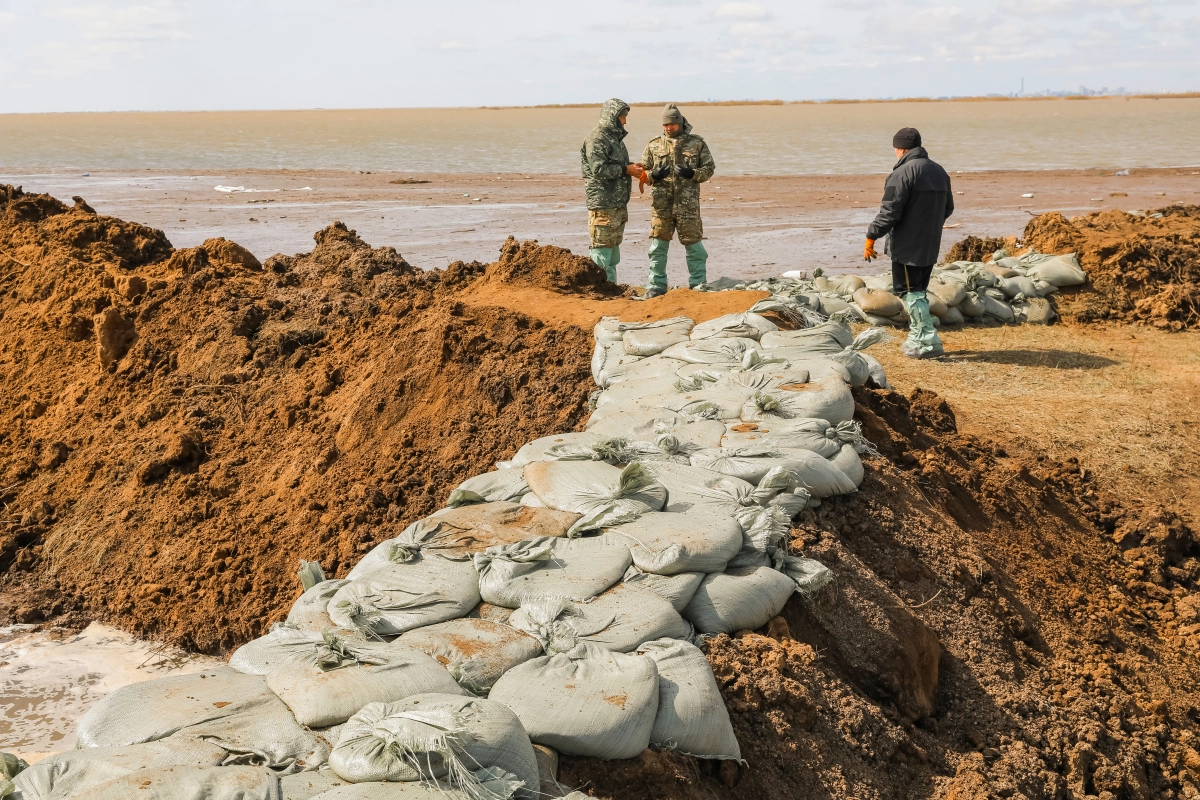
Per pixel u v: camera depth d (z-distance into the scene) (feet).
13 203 39.40
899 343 33.78
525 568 13.42
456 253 57.67
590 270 30.99
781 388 19.13
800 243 61.62
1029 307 36.81
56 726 16.89
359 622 12.41
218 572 21.13
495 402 23.11
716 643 13.32
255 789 9.11
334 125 359.66
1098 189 88.38
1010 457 25.26
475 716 9.89
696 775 11.61
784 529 15.06
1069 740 15.19
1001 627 17.16
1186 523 23.58
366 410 24.29
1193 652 19.61
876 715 13.94
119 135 266.16
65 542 23.56
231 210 79.82
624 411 19.08
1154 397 29.25
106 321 29.86
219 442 25.59
